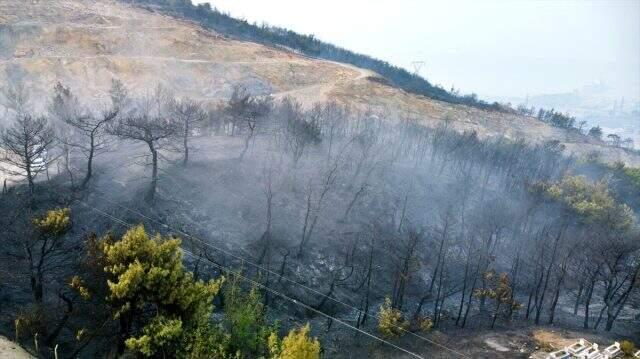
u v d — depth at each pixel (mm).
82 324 38000
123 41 154500
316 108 111875
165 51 160750
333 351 53406
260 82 162125
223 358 33375
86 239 47562
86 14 166125
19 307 40344
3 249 46594
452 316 67625
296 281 65938
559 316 69688
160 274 33375
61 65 123938
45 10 157250
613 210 93750
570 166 135000
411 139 116562
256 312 41531
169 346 32812
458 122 175500
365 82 188375
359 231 79375
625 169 133250
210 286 37719
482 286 72625
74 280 35281
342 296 67688
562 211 90375
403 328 54875
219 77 156250
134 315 35062
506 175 115875
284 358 30922
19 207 53719
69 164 69625
